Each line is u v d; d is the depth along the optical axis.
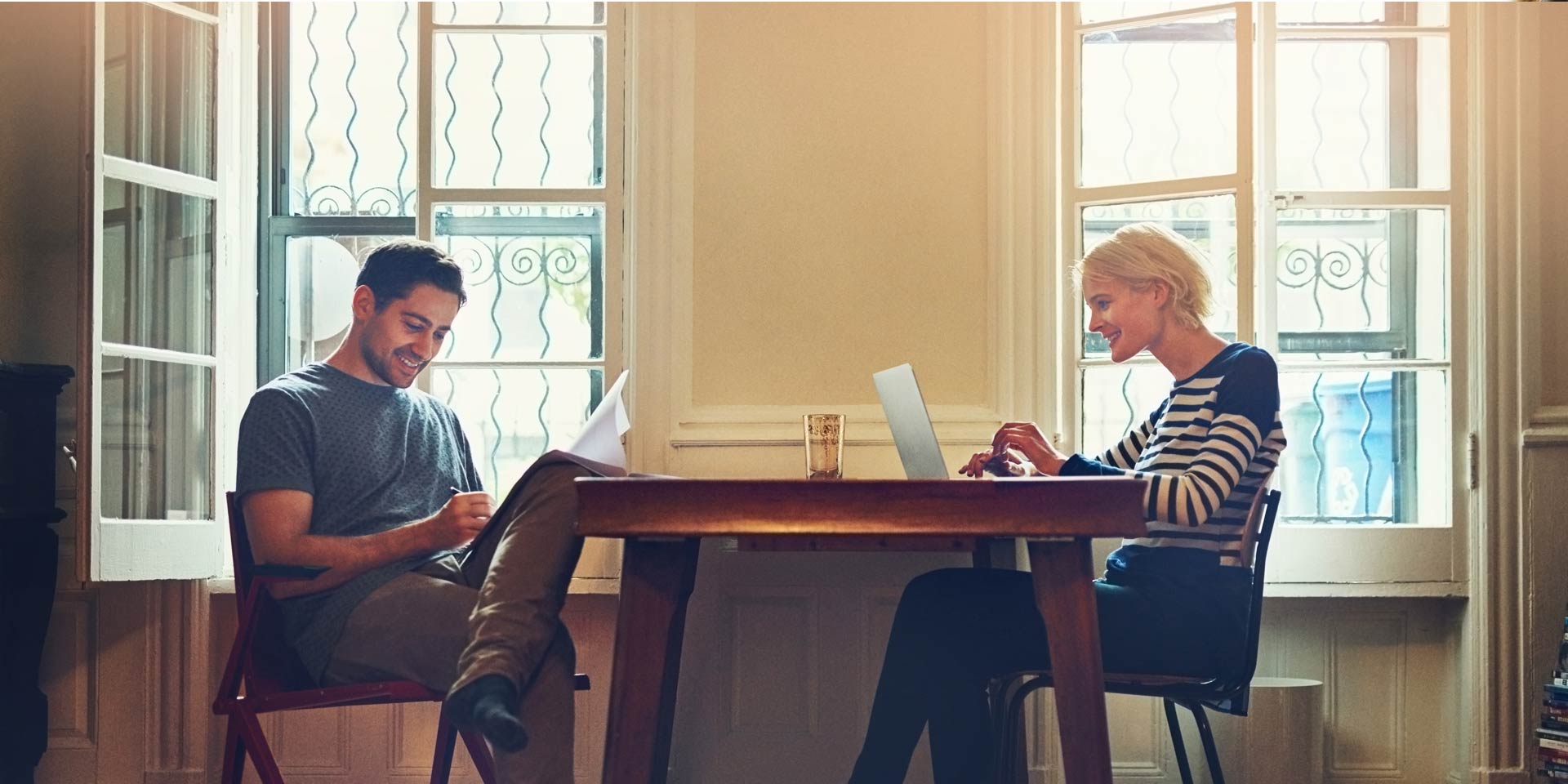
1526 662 3.20
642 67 3.44
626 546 2.06
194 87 3.45
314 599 2.55
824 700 3.35
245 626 2.43
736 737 3.36
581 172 3.55
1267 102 3.39
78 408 3.05
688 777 3.10
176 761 3.36
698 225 3.42
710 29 3.45
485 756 2.78
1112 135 3.45
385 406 2.81
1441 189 3.37
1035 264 3.38
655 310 3.39
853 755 3.34
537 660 2.19
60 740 3.37
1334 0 3.43
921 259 3.40
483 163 3.57
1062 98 3.44
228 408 3.50
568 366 3.49
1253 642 2.37
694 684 3.15
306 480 2.61
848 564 3.36
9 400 3.15
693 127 3.44
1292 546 3.31
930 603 2.31
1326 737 3.36
